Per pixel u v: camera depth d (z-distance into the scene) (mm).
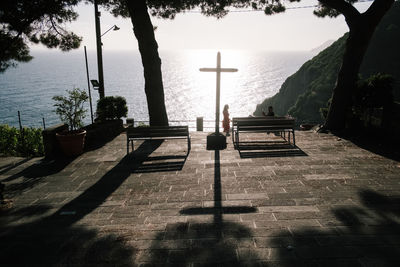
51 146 9695
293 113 71062
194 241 4516
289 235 4570
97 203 6164
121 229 5008
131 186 7004
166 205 5895
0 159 9734
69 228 5152
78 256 4277
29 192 6930
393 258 3912
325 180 6820
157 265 3959
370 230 4629
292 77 90750
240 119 10688
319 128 12250
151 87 12578
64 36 11547
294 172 7426
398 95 51969
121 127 13594
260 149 9672
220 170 7793
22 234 5027
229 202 5887
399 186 6336
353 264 3818
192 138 11883
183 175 7547
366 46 10883
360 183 6570
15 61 11555
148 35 11938
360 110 11633
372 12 10430
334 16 14906
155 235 4750
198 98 198750
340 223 4883
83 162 9078
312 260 3936
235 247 4305
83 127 11398
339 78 11578
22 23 9453
